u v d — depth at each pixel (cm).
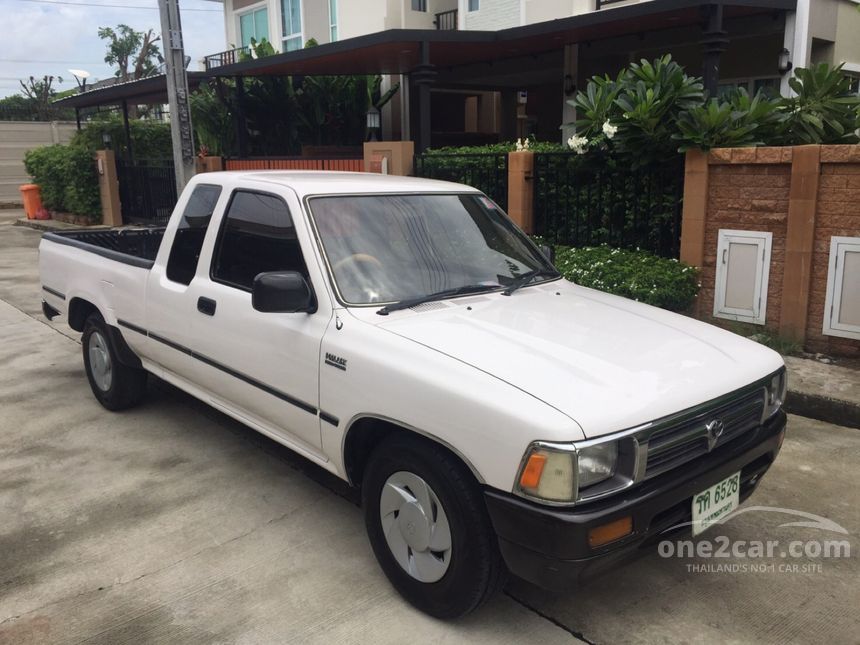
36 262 1344
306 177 420
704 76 952
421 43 1165
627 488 265
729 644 295
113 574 342
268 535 377
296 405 357
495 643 295
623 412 265
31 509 405
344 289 346
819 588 333
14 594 327
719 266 691
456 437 277
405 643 294
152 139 2056
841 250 610
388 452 311
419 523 300
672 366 302
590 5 1364
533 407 261
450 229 405
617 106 761
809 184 619
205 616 312
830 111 711
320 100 1673
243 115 1625
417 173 1026
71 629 303
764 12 1066
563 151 852
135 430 521
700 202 692
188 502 413
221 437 508
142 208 1780
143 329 482
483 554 281
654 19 1057
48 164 1936
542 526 255
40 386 624
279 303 331
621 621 309
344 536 376
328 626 305
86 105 2042
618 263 721
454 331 320
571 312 359
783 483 437
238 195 412
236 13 2341
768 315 670
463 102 2161
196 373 436
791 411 551
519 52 1384
